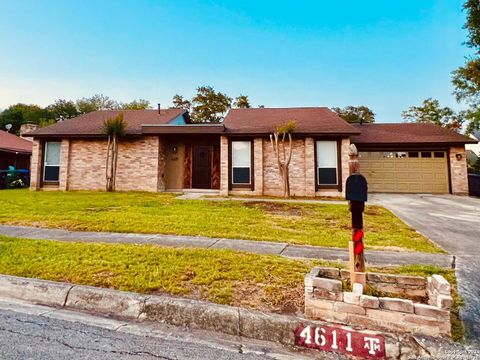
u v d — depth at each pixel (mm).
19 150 19391
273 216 8047
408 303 2510
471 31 15125
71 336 2613
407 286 2904
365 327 2570
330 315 2688
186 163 14602
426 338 2410
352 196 2898
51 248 4793
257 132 12898
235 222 7148
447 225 7086
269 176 13023
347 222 7363
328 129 12742
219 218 7570
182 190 14070
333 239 5691
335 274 3133
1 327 2756
